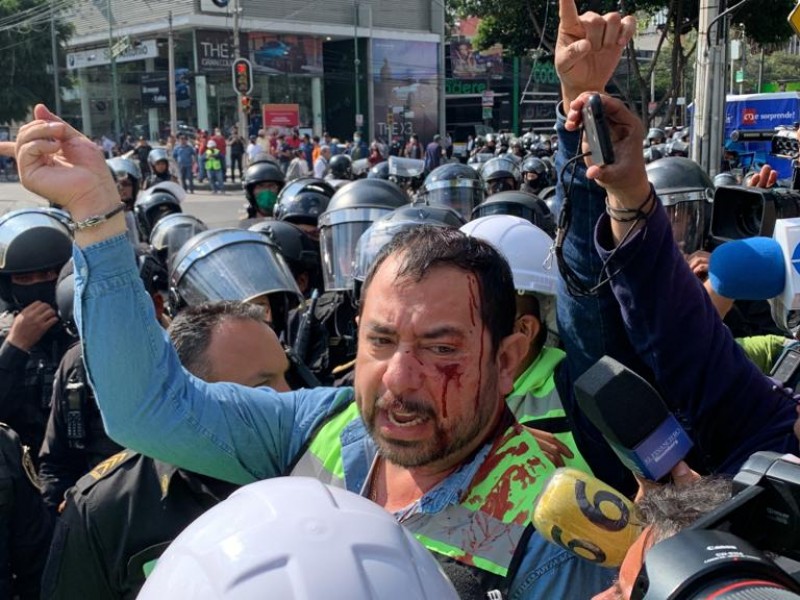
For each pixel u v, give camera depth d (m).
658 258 1.65
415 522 1.52
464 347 1.46
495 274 1.53
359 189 4.78
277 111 39.09
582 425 1.89
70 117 45.28
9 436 2.66
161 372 1.72
